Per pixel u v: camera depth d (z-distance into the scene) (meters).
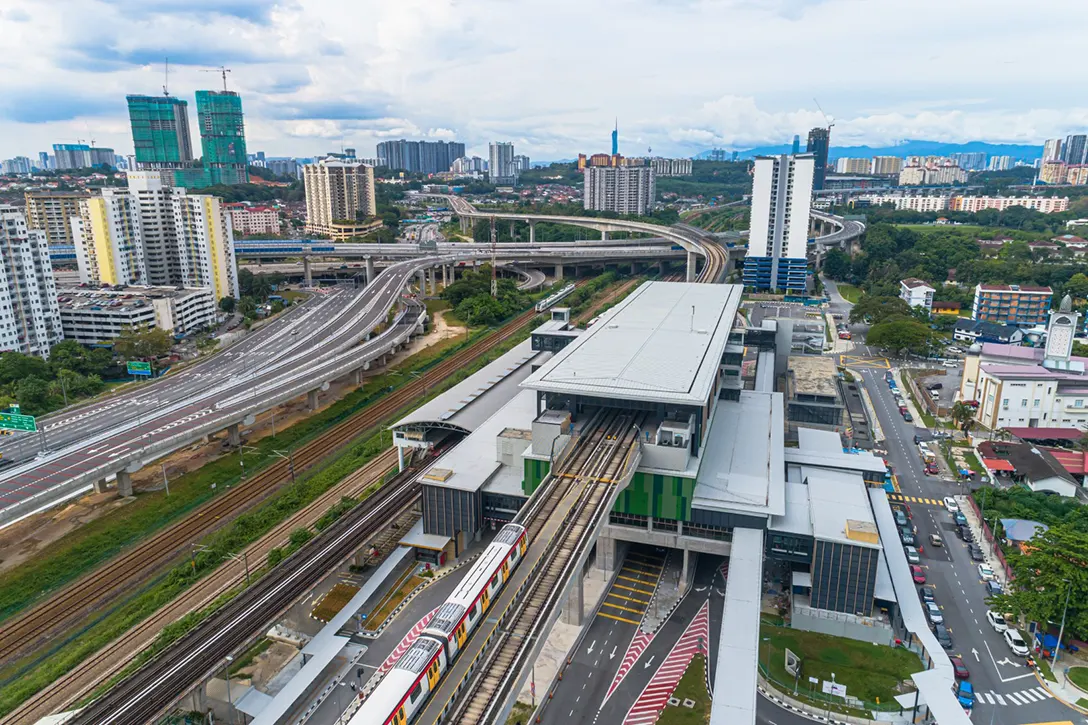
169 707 86.44
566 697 99.50
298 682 98.19
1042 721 94.44
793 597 117.88
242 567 127.94
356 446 182.00
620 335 168.00
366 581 125.56
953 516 145.88
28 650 108.62
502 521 136.38
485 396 186.00
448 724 77.88
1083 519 134.62
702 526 126.50
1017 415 186.75
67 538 137.50
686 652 108.88
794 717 95.50
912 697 95.56
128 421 175.50
